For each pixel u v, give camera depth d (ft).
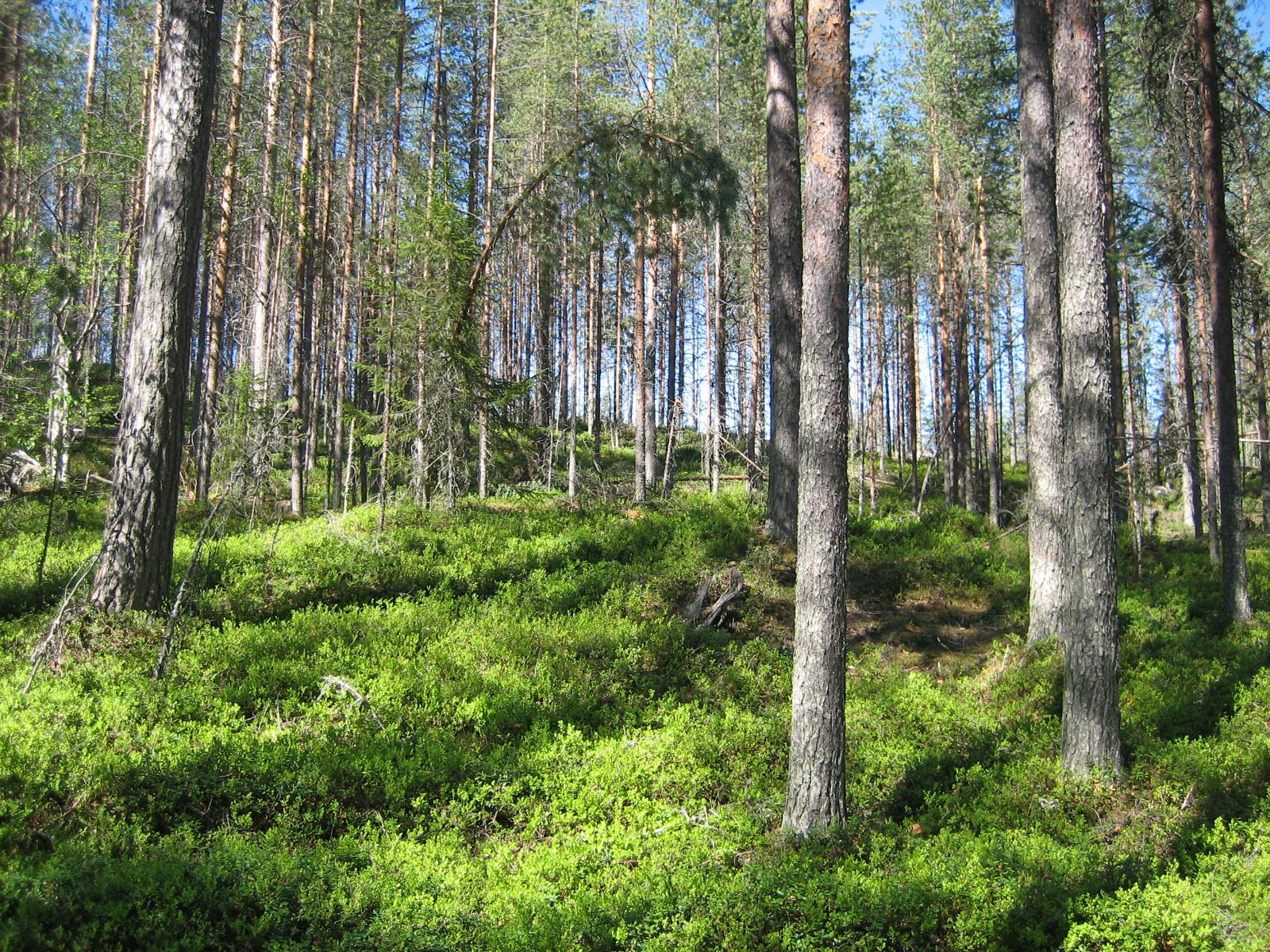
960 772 24.41
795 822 20.92
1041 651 32.65
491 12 83.87
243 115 66.54
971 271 99.50
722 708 28.94
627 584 39.65
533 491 69.72
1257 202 58.29
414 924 16.46
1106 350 26.25
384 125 88.99
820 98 21.13
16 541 45.14
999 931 16.81
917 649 37.22
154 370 29.22
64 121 51.80
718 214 52.11
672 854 20.07
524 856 19.99
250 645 28.17
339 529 44.34
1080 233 26.89
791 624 37.17
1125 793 23.56
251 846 18.08
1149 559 57.31
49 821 17.88
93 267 43.16
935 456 81.15
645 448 73.97
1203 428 73.61
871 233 88.22
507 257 99.45
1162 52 44.01
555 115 89.20
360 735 23.47
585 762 23.98
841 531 20.88
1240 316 50.19
